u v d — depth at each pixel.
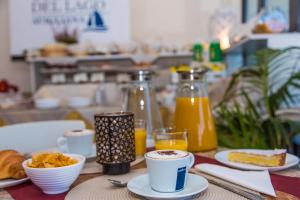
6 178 0.86
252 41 2.33
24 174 0.84
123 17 3.75
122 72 3.56
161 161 0.71
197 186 0.75
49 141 1.56
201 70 1.19
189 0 3.78
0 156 0.90
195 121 1.15
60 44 3.53
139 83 1.27
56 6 3.73
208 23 3.68
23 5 3.71
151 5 3.81
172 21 3.81
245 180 0.80
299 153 1.82
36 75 3.64
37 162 0.80
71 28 3.74
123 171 0.91
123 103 1.30
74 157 0.86
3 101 3.21
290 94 2.12
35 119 2.86
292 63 2.22
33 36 3.74
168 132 1.06
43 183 0.76
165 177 0.71
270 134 1.79
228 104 2.17
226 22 3.16
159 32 3.82
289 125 1.86
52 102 3.03
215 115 1.91
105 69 3.54
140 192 0.71
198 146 1.15
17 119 2.84
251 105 1.85
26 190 0.81
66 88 3.45
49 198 0.75
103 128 0.89
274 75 2.18
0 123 2.46
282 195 0.73
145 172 0.91
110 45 3.59
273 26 2.29
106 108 2.97
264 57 1.98
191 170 0.91
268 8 2.54
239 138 1.65
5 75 3.83
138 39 3.83
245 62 3.16
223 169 0.89
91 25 3.75
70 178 0.78
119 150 0.89
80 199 0.73
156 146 1.03
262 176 0.83
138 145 1.08
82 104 3.07
